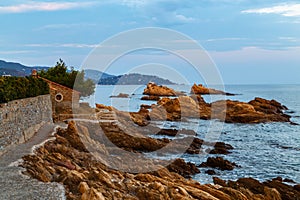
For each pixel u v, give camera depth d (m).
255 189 19.28
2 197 11.66
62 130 27.69
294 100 114.00
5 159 16.52
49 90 34.25
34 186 12.84
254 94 148.50
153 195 13.21
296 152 34.03
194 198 14.08
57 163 17.64
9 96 19.44
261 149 35.34
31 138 23.22
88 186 13.04
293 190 19.12
